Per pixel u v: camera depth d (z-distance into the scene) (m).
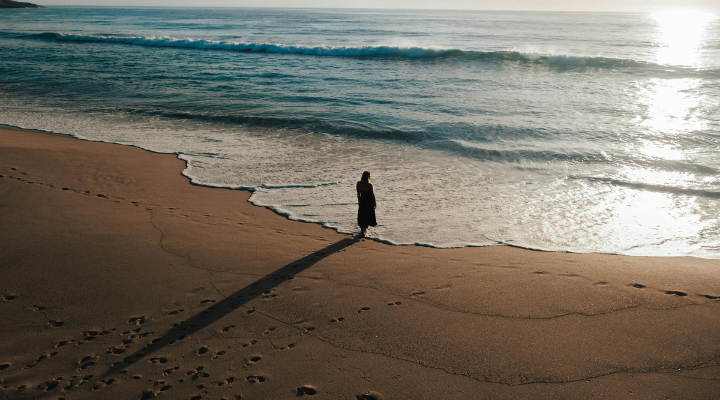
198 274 5.73
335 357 4.05
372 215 7.46
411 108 18.39
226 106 19.28
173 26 77.31
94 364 3.95
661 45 41.69
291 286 5.45
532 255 6.91
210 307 4.94
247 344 4.26
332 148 13.88
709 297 5.07
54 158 10.98
